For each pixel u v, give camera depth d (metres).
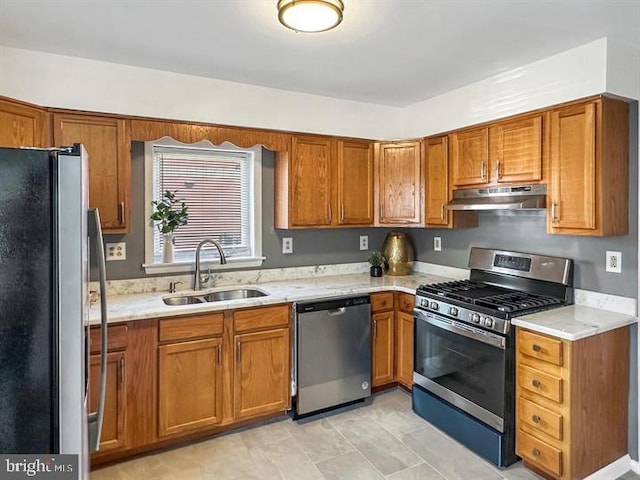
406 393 3.36
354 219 3.53
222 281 3.28
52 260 1.13
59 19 2.03
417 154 3.44
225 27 2.12
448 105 3.22
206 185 3.29
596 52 2.24
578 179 2.33
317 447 2.58
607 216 2.27
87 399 1.30
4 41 2.29
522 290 2.87
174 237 3.19
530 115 2.60
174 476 2.29
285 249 3.53
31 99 2.42
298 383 2.88
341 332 3.03
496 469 2.35
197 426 2.59
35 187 1.12
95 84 2.58
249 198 3.42
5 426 1.11
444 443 2.63
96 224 1.41
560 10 1.92
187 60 2.58
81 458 1.18
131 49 2.40
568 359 2.08
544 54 2.44
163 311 2.45
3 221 1.09
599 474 2.24
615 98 2.29
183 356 2.54
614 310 2.42
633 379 2.35
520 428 2.34
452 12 1.94
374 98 3.41
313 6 1.69
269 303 2.78
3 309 1.10
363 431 2.77
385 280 3.49
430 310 2.88
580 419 2.13
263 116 3.11
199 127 2.91
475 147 2.99
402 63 2.61
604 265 2.46
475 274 3.23
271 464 2.40
